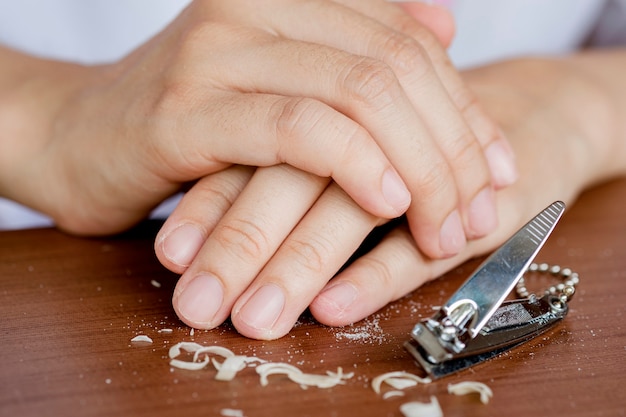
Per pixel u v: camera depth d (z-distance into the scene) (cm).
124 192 41
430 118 37
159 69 39
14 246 42
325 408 31
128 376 32
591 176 51
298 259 34
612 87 55
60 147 43
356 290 35
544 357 34
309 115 34
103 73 45
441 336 32
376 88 34
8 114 45
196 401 31
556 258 42
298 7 38
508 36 74
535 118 48
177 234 36
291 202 35
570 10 74
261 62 36
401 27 39
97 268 40
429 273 38
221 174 37
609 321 36
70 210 43
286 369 32
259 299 34
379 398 31
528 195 43
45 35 62
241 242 34
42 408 30
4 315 36
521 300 36
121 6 63
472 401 31
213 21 38
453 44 72
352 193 34
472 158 37
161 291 38
